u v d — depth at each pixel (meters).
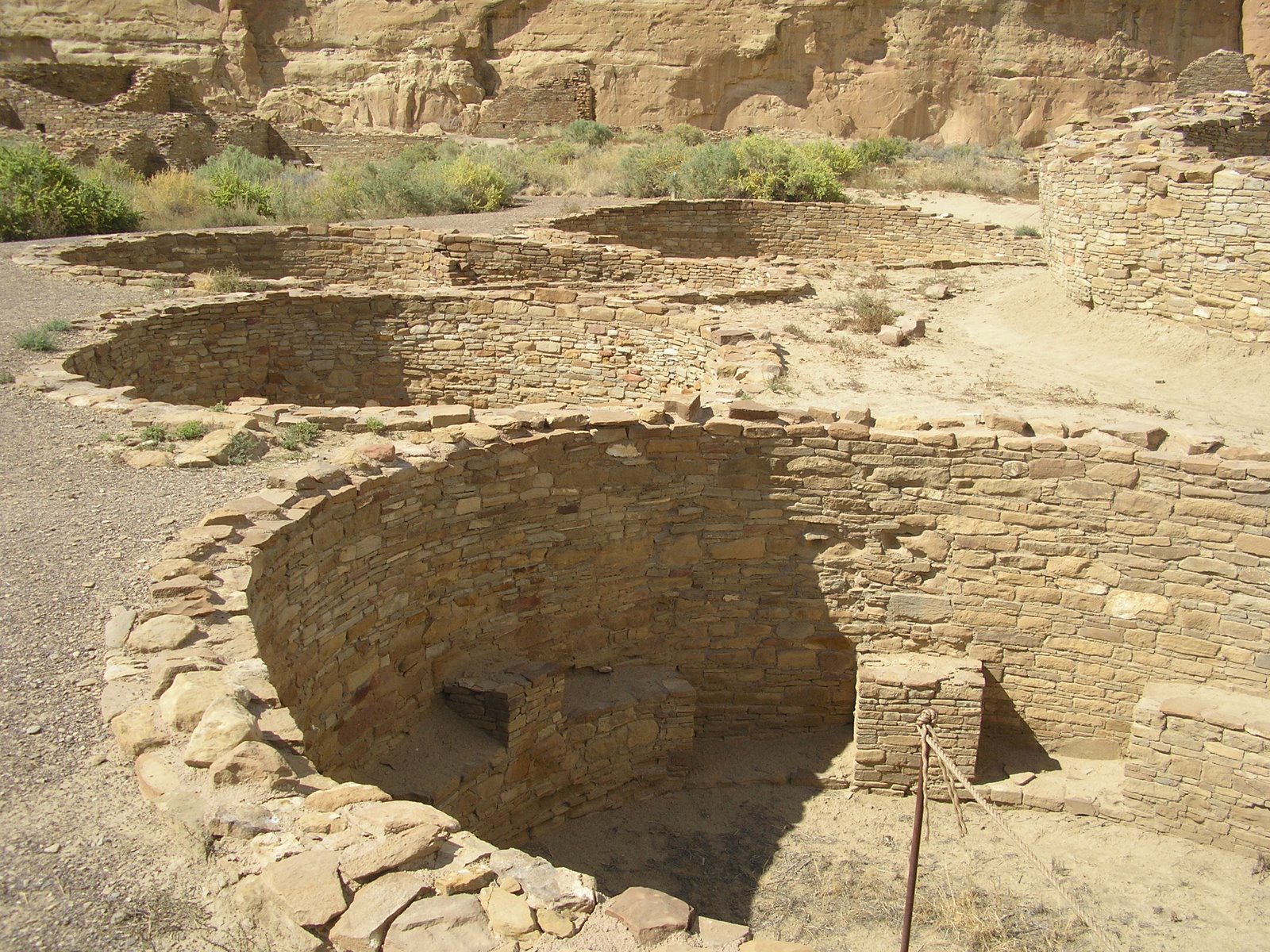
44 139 27.38
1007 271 19.12
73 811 4.20
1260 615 8.65
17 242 17.31
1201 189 13.30
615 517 9.29
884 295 17.03
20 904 3.70
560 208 24.33
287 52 47.41
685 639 9.86
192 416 9.10
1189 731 8.57
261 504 6.82
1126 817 8.95
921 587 9.56
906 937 4.72
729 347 13.03
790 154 26.89
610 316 14.63
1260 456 8.63
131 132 28.14
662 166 27.97
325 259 18.61
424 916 3.71
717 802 9.37
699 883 8.23
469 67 44.84
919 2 42.53
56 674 5.15
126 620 5.59
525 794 8.62
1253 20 43.50
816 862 8.49
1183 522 8.78
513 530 8.75
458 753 8.20
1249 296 13.00
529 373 15.27
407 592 8.04
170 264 17.53
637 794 9.41
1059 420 9.98
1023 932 7.63
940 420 9.42
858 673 9.35
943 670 9.34
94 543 6.63
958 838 8.84
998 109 43.62
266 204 23.03
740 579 9.74
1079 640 9.32
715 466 9.43
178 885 3.84
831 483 9.43
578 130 37.22
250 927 3.69
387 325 15.19
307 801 4.24
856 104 43.47
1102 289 14.80
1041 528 9.17
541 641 9.20
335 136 34.41
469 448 8.26
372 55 46.22
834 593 9.73
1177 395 12.43
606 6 43.56
